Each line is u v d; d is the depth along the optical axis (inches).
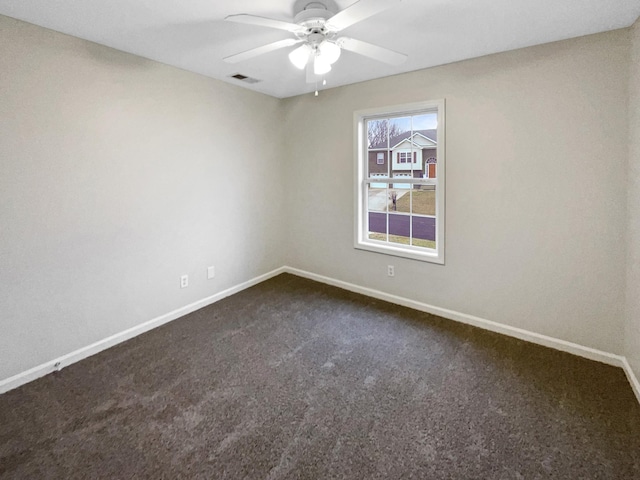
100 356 98.6
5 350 83.0
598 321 93.0
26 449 64.9
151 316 115.9
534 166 98.6
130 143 104.8
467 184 111.6
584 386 82.7
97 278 100.1
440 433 68.6
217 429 70.1
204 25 82.9
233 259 145.6
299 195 162.7
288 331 113.5
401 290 133.9
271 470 60.2
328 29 70.0
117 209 103.4
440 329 113.7
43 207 87.4
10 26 78.7
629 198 84.1
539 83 95.3
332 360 96.0
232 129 138.6
